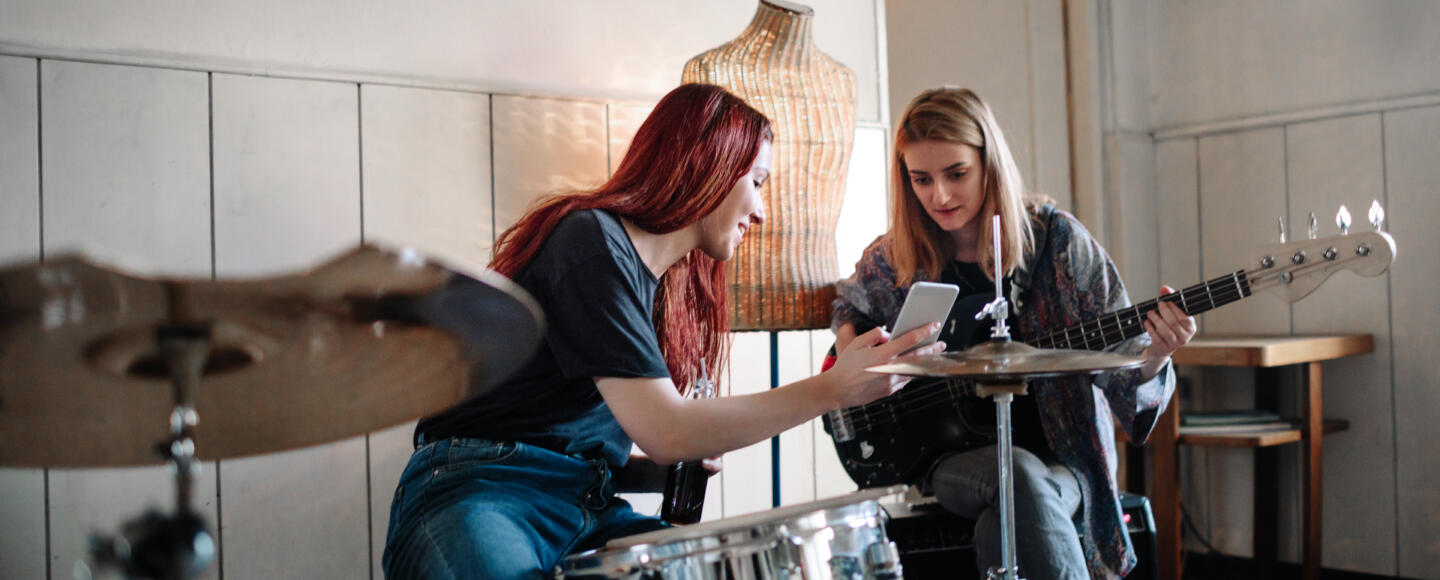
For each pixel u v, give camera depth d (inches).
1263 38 127.5
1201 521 133.9
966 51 144.0
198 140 74.3
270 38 77.0
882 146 105.3
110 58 71.5
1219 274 131.6
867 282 86.9
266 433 36.6
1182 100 134.6
